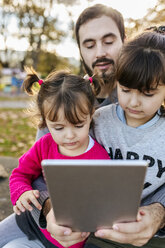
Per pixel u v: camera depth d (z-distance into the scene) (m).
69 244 1.03
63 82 1.18
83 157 1.22
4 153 3.88
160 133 1.15
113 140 1.25
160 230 1.08
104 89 1.52
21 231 1.32
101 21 1.58
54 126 1.15
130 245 1.14
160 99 1.03
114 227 0.91
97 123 1.31
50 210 1.07
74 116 1.10
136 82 0.97
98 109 1.37
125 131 1.21
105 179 0.74
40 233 1.23
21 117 7.17
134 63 0.97
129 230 0.90
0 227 1.35
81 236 1.00
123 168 0.71
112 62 1.62
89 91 1.20
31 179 1.35
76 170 0.72
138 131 1.17
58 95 1.13
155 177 1.15
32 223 1.27
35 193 1.16
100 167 0.71
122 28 1.67
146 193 1.18
